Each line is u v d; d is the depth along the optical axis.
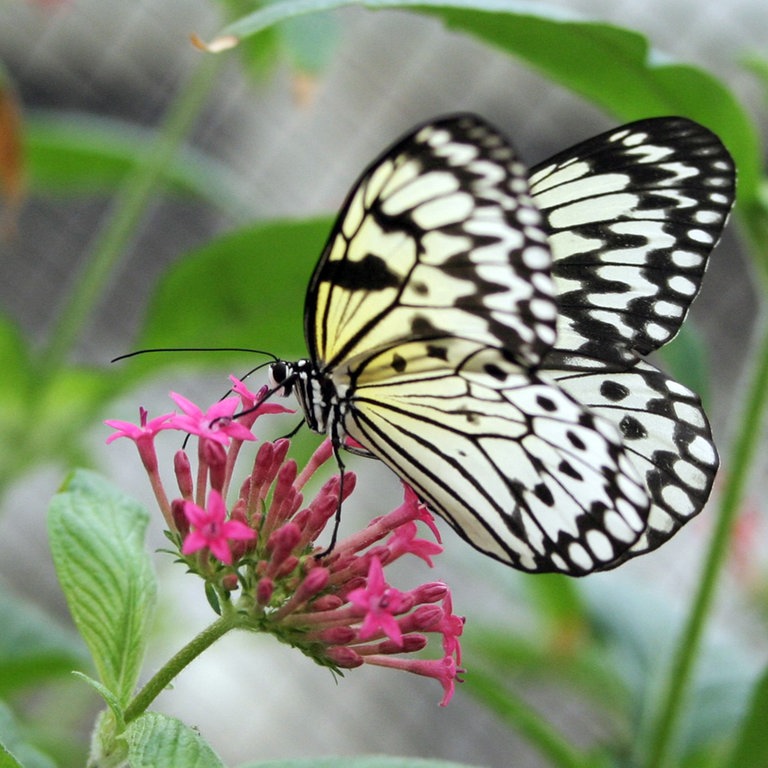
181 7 1.61
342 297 0.77
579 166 0.78
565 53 0.82
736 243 1.63
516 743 1.63
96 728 0.76
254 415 0.78
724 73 1.60
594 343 0.78
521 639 0.97
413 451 0.78
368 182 0.76
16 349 0.95
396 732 1.64
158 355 0.92
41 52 1.60
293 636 0.76
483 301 0.75
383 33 1.65
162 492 0.77
